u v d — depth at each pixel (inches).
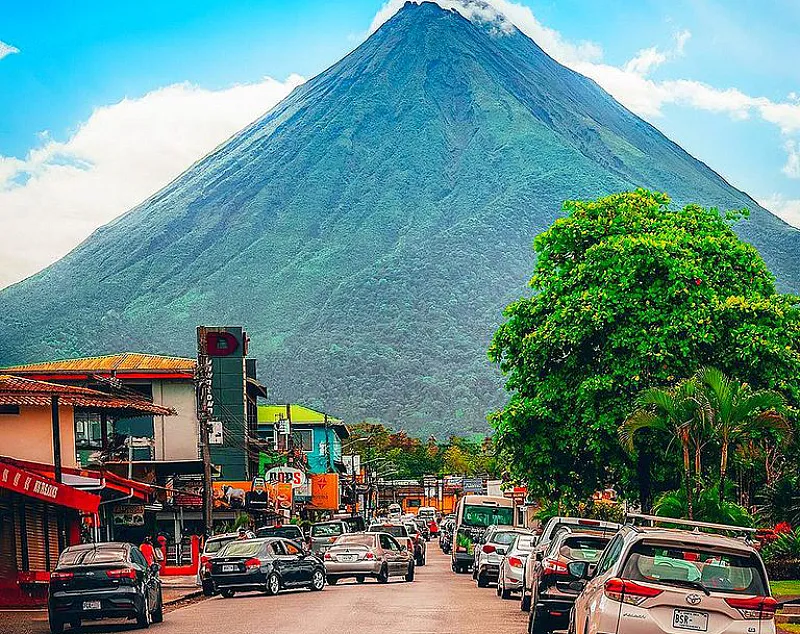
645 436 1443.2
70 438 1568.7
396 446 7140.8
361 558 1658.5
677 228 1560.0
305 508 3309.5
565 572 840.3
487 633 867.4
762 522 1477.6
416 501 6850.4
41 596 1259.8
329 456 3804.1
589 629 548.4
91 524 1678.2
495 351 1642.5
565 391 1517.0
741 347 1432.1
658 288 1471.5
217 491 2544.3
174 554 2142.0
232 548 1405.0
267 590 1376.7
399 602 1222.9
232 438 2743.6
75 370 2566.4
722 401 1214.3
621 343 1450.5
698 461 1267.2
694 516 1204.5
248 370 3002.0
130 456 1860.2
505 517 2278.5
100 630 980.6
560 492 1573.6
